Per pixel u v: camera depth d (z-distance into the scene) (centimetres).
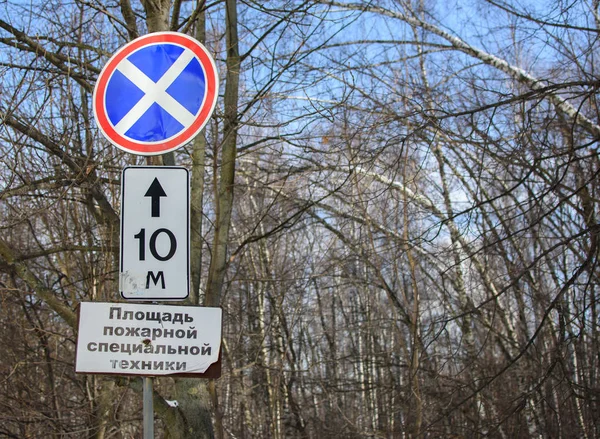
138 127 396
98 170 716
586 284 731
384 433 1132
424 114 705
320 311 1898
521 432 949
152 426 340
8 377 892
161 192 364
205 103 399
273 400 1570
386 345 1641
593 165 879
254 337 1441
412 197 930
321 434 1490
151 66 401
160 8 622
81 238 906
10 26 639
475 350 1145
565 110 880
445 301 1196
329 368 1930
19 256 604
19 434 952
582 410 948
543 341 1100
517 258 997
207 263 1406
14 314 1002
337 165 798
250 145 739
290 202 1005
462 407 1005
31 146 650
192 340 348
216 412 791
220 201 710
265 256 1492
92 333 341
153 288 354
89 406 988
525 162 743
